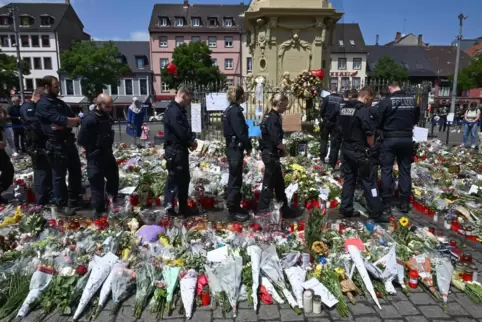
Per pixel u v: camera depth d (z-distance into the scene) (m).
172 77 40.88
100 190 5.46
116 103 52.88
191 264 3.79
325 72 13.71
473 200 6.41
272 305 3.47
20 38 52.88
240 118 5.16
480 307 3.45
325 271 3.73
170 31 54.44
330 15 12.73
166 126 5.22
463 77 47.88
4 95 38.75
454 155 10.84
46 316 3.27
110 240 4.19
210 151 10.27
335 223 5.10
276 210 5.00
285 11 12.56
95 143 5.34
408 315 3.32
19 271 3.63
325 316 3.31
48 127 5.48
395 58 62.22
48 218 5.22
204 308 3.41
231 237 4.47
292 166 7.71
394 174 7.68
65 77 52.72
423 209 6.03
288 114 11.85
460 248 4.50
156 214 5.03
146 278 3.56
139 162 8.91
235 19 56.12
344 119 5.35
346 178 5.52
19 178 7.62
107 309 3.38
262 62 13.36
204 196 6.07
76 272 3.64
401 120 5.76
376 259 4.00
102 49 43.00
